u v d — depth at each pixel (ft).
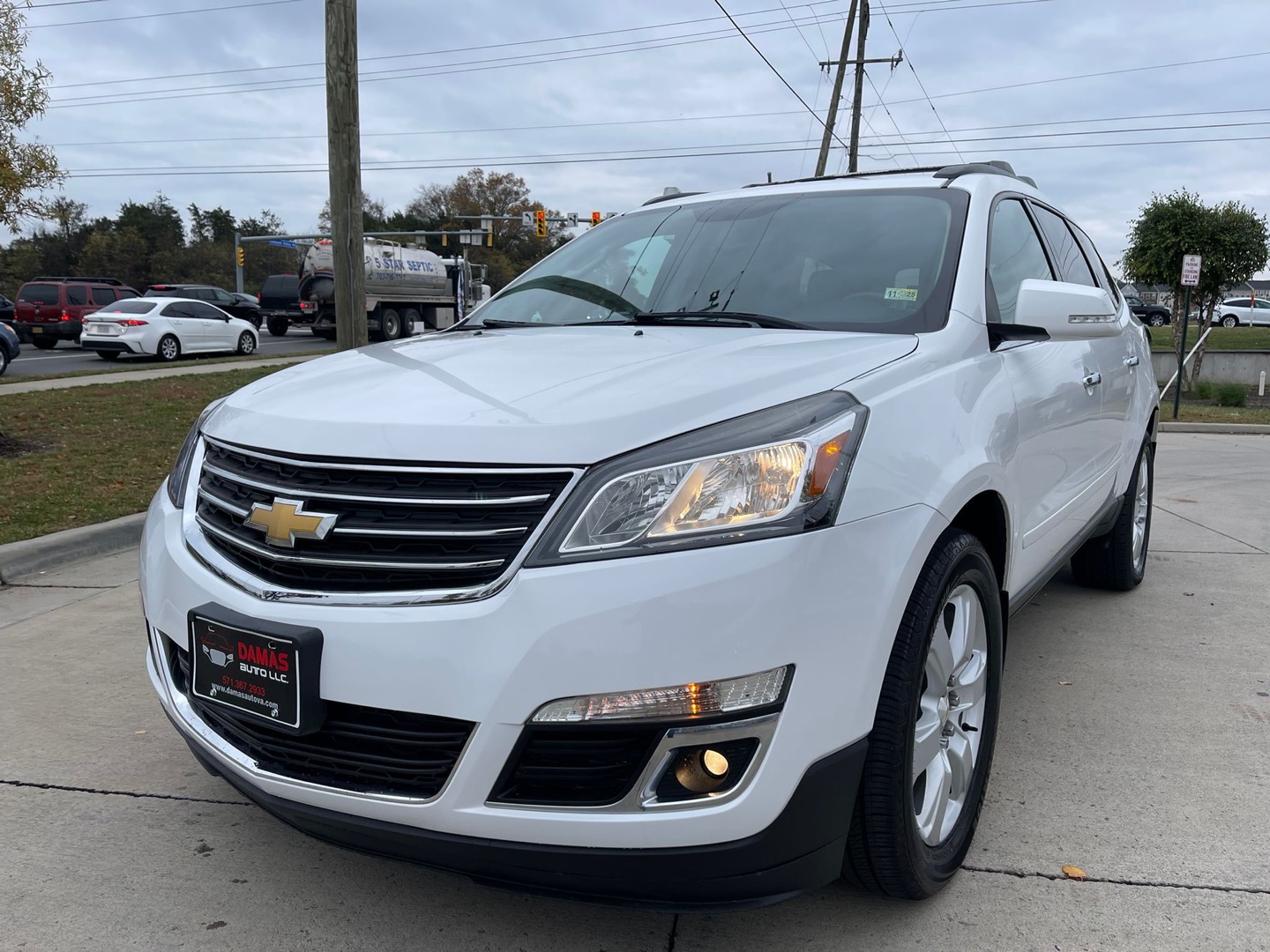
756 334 9.11
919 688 7.18
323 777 7.00
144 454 30.32
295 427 7.39
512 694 6.23
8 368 68.85
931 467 7.43
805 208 11.41
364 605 6.66
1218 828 9.10
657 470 6.40
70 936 7.73
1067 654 13.76
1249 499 25.81
